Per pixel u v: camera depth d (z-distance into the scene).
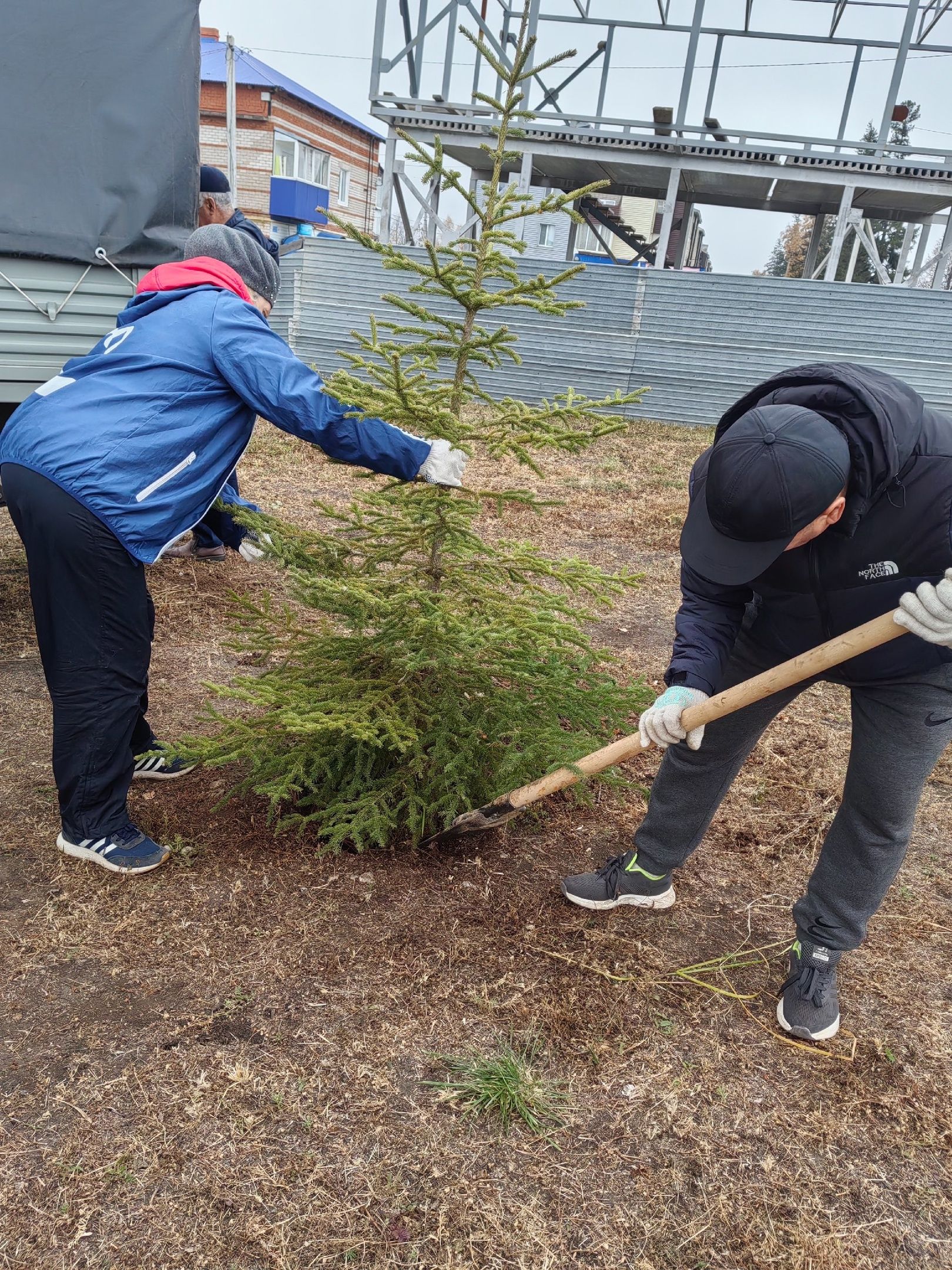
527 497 2.65
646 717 2.20
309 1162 1.88
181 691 3.85
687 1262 1.76
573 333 13.10
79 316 4.05
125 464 2.31
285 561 2.75
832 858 2.26
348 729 2.69
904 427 1.78
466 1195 1.84
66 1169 1.81
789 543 1.77
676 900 2.88
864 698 2.10
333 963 2.42
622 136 12.14
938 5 11.88
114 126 3.94
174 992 2.28
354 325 13.52
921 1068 2.29
